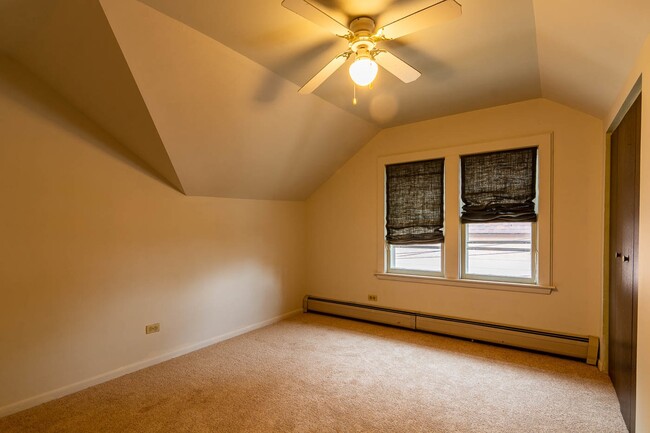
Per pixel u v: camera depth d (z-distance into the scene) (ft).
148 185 9.84
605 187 8.95
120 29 6.06
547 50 7.11
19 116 7.43
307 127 11.24
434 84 9.41
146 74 6.98
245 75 8.27
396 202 13.35
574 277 10.05
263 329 12.98
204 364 9.77
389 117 12.22
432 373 9.06
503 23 6.40
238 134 9.84
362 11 5.88
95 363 8.60
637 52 5.16
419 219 12.82
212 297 11.58
